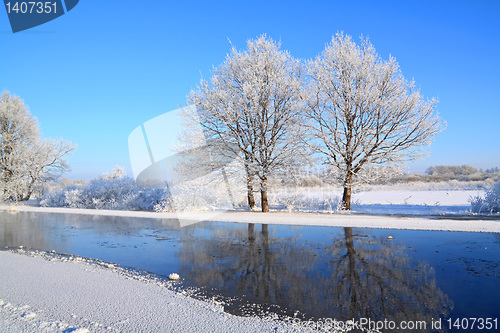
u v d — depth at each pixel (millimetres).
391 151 19906
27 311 4770
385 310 5363
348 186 20438
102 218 19703
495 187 19297
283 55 21281
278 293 6223
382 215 17812
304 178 21812
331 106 20500
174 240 12117
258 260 8930
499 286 6543
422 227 13461
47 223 17688
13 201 35531
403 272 7613
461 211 19016
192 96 21484
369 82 19750
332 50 21000
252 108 19734
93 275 7238
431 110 19438
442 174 69562
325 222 15328
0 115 35625
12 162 35812
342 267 8102
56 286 6266
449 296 6012
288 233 13172
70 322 4449
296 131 20359
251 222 16156
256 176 20500
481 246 10195
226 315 4965
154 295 5859
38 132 39031
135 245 11242
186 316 4828
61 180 40562
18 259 8891
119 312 4914
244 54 21328
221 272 7750
